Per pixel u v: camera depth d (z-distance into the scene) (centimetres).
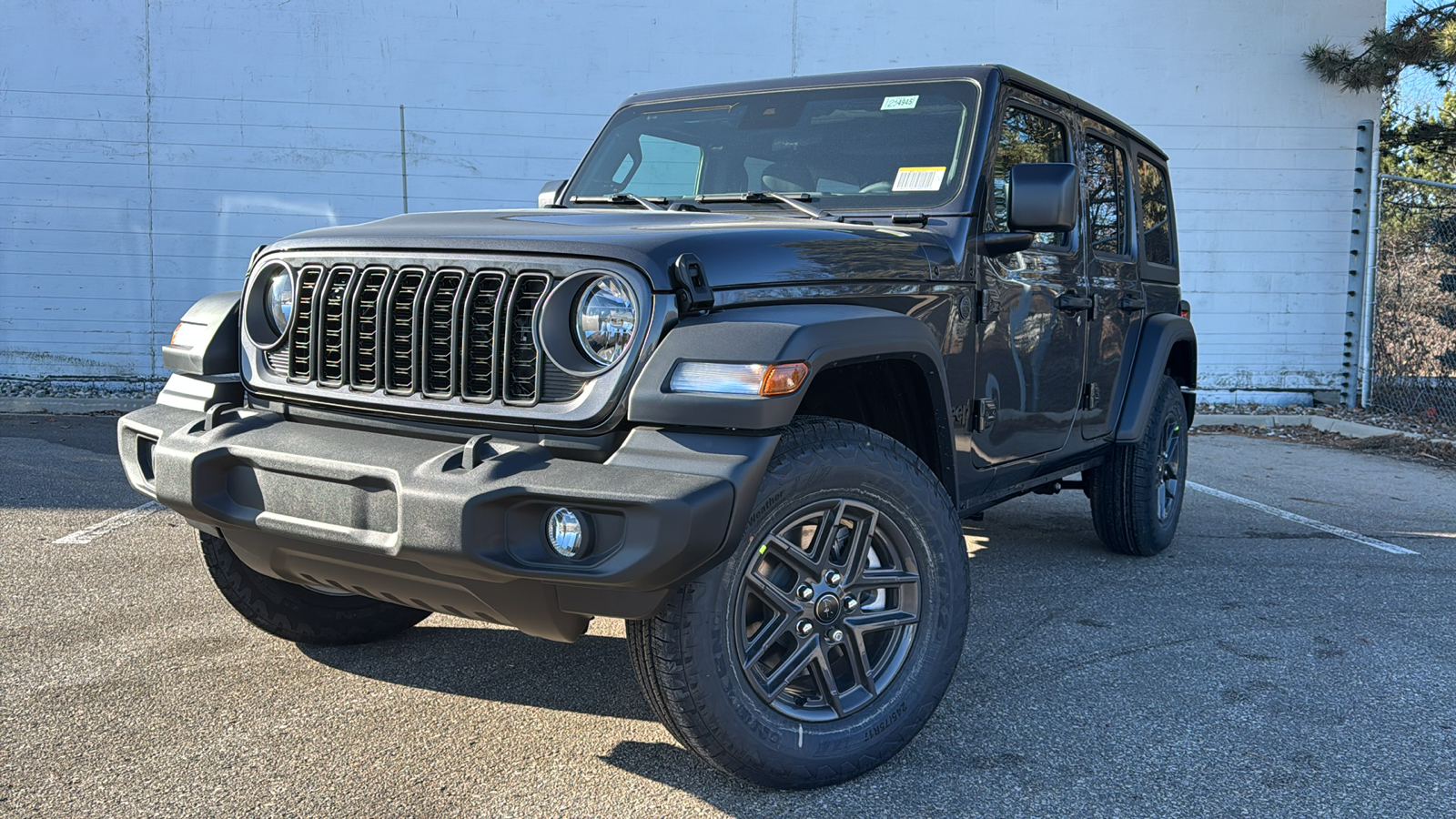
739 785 248
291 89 983
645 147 380
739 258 237
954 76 349
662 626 221
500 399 230
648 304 220
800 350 218
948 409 279
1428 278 1069
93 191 970
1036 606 406
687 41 1020
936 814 236
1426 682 327
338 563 238
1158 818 236
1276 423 1031
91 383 991
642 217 275
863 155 341
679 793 244
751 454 211
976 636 368
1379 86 1045
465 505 206
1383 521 586
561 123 1016
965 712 298
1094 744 276
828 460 238
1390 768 263
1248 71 1062
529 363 228
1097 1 1044
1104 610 403
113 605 373
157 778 245
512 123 1011
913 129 341
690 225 254
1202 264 1086
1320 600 420
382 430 245
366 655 332
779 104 367
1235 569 470
